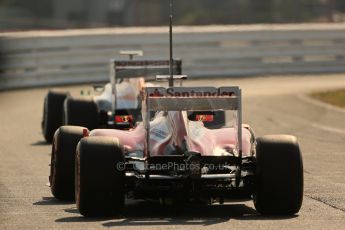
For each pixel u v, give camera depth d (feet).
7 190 132.05
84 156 102.68
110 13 606.55
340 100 268.21
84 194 102.58
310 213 108.88
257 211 108.88
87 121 179.01
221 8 538.88
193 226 99.14
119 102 185.26
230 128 119.96
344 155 171.12
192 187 105.29
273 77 352.69
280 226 99.14
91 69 342.85
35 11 625.41
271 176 103.96
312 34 368.48
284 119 227.61
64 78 336.90
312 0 504.43
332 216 106.52
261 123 220.23
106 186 102.32
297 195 104.17
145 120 106.42
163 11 575.79
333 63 368.27
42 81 330.75
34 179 143.33
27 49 327.47
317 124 218.38
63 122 187.11
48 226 100.22
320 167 156.04
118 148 103.71
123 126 177.58
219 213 110.22
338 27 384.88
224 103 105.09
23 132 214.48
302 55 367.66
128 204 117.70
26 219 105.91
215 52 353.92
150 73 186.60
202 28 374.84
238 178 106.32
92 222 102.27
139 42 345.92
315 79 343.05
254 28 370.73
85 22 598.34
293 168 104.22
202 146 110.52
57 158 119.34
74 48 339.16
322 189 130.93
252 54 359.66
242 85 319.68
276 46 363.15
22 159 169.37
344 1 506.89
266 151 104.78
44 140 200.44
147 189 105.60
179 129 108.88
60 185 119.44
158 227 98.37
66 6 622.95
